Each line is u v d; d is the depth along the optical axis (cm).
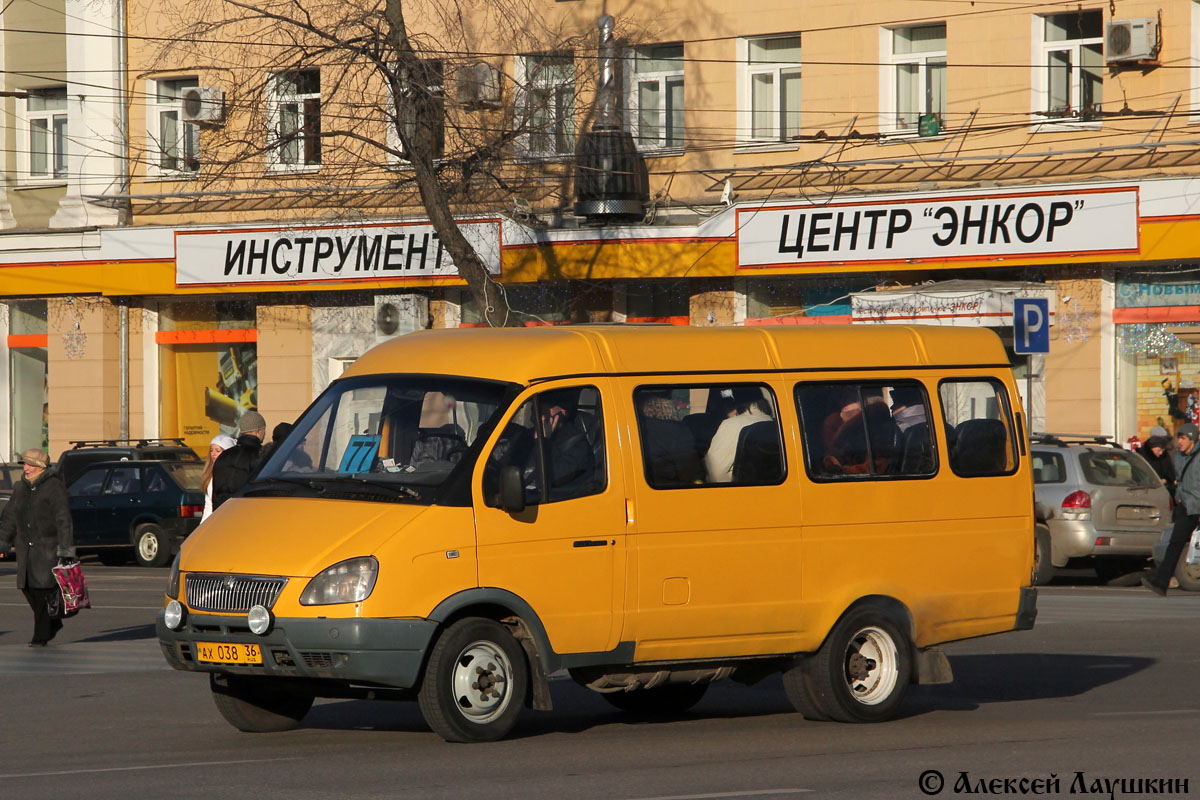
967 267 5088
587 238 5488
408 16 5753
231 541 1903
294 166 5969
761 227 5309
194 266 6038
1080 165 4997
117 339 6338
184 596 1908
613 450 1972
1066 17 5062
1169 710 2173
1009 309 4919
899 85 5325
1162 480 4419
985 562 2198
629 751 1847
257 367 6128
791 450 2078
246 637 1850
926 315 5028
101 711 2320
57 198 6341
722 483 2027
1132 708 2208
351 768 1736
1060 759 1745
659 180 5606
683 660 2003
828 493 2089
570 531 1930
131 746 1983
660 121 5625
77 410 6322
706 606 2002
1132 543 4144
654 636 1975
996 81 5125
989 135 5134
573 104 5559
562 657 1925
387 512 1870
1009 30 5100
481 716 1897
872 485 2120
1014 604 2219
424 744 1923
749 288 5503
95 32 6228
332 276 5847
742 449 2050
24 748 1983
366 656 1809
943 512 2170
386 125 5597
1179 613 3462
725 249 5356
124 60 6228
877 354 2175
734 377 2070
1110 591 4025
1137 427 4975
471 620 1884
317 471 1988
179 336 6269
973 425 2225
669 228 5412
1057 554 4172
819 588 2075
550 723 2150
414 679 1838
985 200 5012
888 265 5156
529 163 5625
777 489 2056
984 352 2256
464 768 1723
